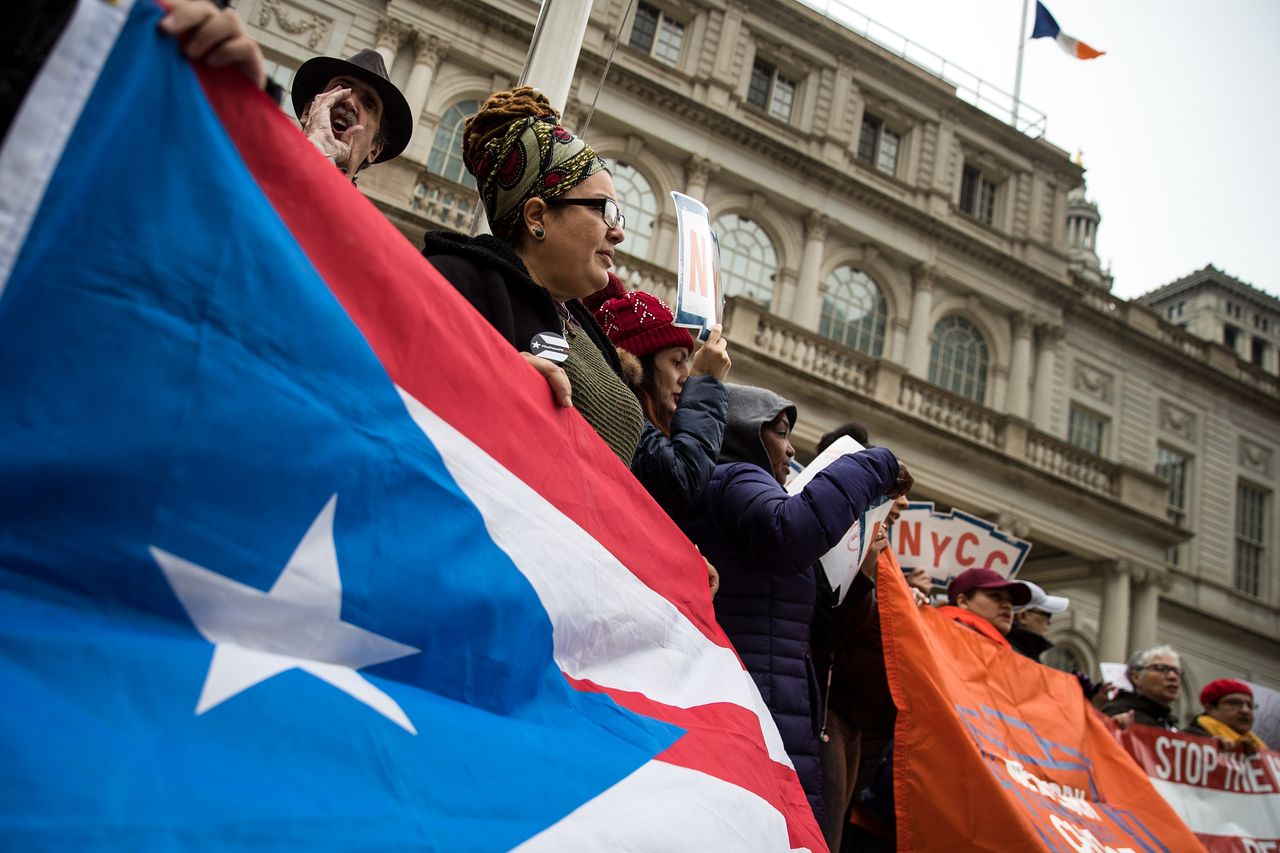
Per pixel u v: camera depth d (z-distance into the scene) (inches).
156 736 31.0
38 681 29.4
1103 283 1135.0
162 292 37.3
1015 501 636.1
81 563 33.0
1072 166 811.4
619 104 638.5
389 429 48.8
